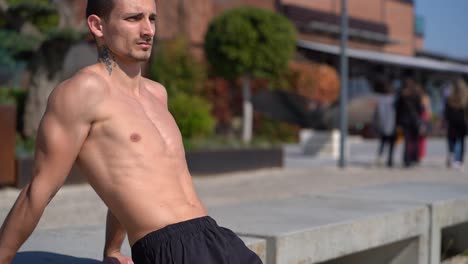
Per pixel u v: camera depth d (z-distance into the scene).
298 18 26.12
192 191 2.58
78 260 3.25
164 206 2.42
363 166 13.73
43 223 6.30
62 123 2.39
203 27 22.20
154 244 2.36
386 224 4.68
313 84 21.56
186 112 12.86
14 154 8.88
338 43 28.62
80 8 12.57
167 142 2.56
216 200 8.35
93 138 2.44
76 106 2.39
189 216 2.45
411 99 13.30
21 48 10.94
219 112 21.47
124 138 2.44
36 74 11.23
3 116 8.73
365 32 30.52
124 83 2.57
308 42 26.42
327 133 16.62
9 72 16.00
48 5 10.90
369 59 26.47
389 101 13.81
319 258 4.05
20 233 2.43
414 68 30.59
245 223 4.22
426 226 5.17
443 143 23.64
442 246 6.30
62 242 3.72
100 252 3.46
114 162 2.42
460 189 6.55
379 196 5.86
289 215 4.65
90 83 2.43
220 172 11.71
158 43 19.58
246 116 19.61
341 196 5.88
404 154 13.41
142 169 2.44
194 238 2.38
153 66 18.92
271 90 18.27
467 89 13.15
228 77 19.55
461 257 6.14
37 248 3.53
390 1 33.31
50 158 2.39
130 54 2.51
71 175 9.26
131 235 2.45
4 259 2.42
